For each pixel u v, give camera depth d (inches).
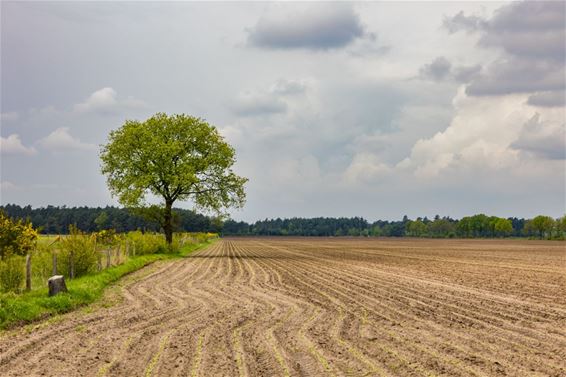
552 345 534.0
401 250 3088.1
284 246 3917.3
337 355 487.8
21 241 1079.0
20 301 705.0
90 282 992.2
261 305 800.3
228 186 2266.2
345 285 1083.3
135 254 1845.5
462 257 2233.0
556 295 928.3
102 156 2190.0
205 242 4650.6
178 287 1035.3
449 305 803.4
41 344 532.4
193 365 450.3
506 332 597.9
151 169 2143.2
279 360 466.9
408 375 421.7
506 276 1295.5
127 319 673.6
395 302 834.2
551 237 7844.5
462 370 437.4
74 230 1123.9
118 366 449.4
